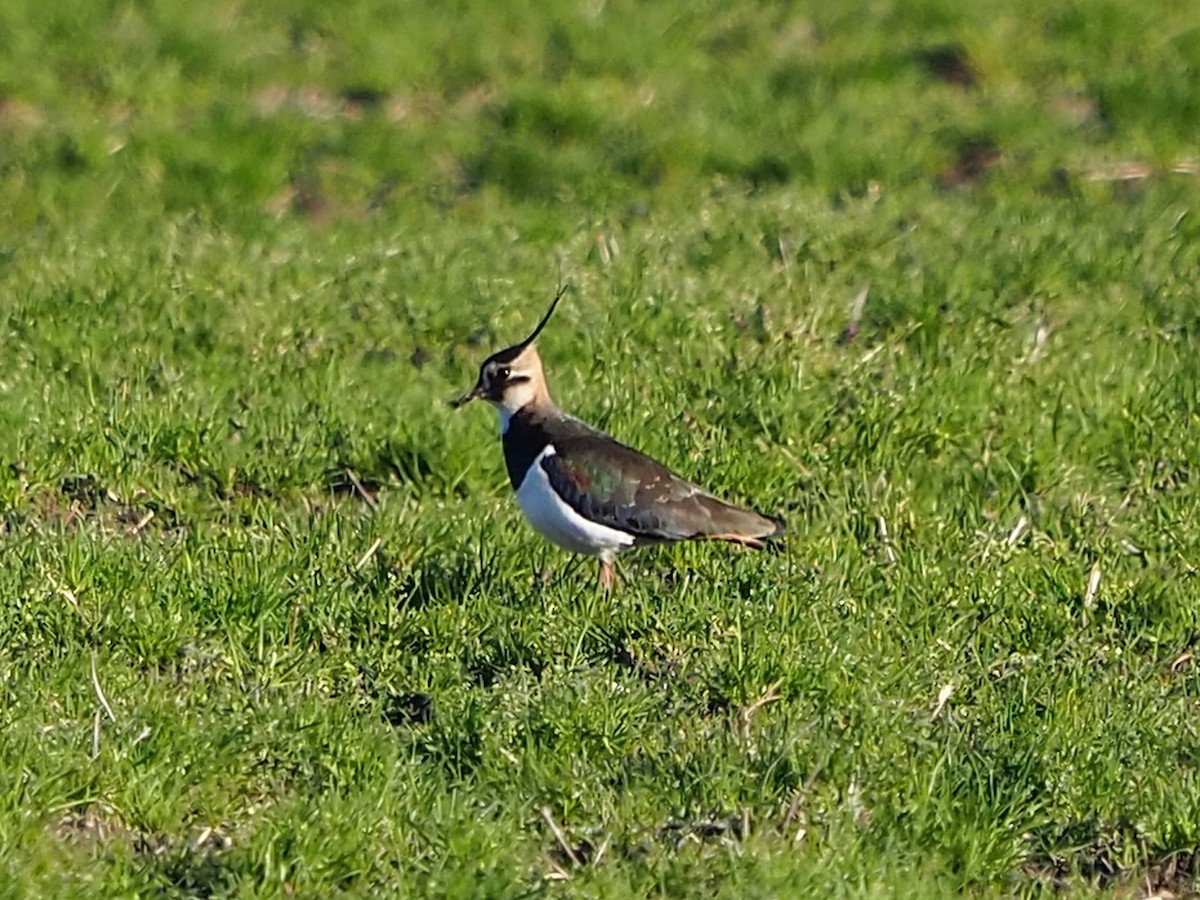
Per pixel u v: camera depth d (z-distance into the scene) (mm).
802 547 12742
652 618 11430
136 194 20234
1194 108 22203
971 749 10133
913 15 25078
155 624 11102
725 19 25281
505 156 21109
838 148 21094
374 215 19922
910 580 12156
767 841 9391
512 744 10156
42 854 9031
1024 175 20875
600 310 16109
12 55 23641
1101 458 14188
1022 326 15844
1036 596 12039
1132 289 16875
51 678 10500
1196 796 9758
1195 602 12055
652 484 12148
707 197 19828
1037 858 9711
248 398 14648
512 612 11562
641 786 9844
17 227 19375
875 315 15945
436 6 25812
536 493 12305
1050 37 24500
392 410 14492
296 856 9109
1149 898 9430
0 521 12836
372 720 10383
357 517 13008
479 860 9188
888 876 9164
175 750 9852
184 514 13188
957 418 14281
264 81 23469
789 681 10773
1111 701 10797
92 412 13961
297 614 11445
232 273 16672
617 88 23219
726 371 14906
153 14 25125
